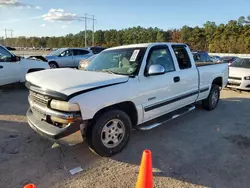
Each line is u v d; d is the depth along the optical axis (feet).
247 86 27.58
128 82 11.51
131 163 10.73
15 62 25.57
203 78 17.46
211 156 11.48
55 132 9.61
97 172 9.93
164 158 11.20
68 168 10.18
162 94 13.47
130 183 9.20
